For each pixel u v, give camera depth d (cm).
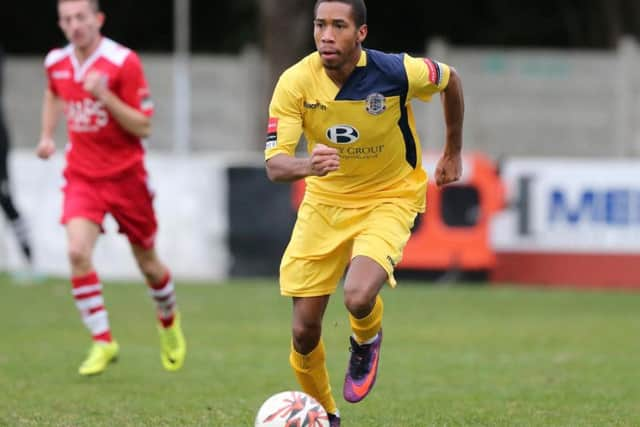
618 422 1994
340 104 1773
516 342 3095
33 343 2986
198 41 7694
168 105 5962
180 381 2428
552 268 4406
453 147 1938
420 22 7669
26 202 4484
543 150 5869
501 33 7638
